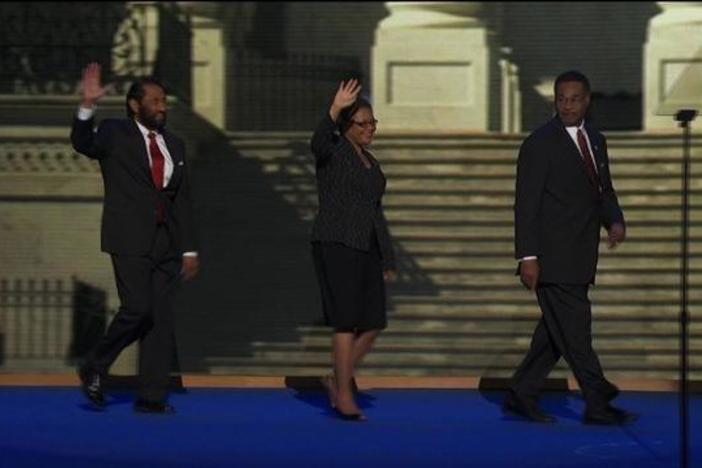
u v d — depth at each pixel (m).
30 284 26.11
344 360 17.11
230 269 27.98
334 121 16.70
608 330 25.03
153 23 32.12
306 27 44.09
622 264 27.59
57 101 26.75
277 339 25.91
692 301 25.83
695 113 14.02
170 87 31.97
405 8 36.91
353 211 16.77
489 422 17.17
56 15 33.38
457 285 27.53
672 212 28.75
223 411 17.92
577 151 16.55
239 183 30.34
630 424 16.97
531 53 42.66
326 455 15.06
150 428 16.61
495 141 31.62
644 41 42.22
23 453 14.99
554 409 18.25
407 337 25.67
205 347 25.84
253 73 38.47
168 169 17.19
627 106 38.47
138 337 17.61
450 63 36.53
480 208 29.92
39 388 19.62
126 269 17.06
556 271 16.48
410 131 33.41
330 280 16.88
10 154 26.39
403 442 15.84
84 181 26.25
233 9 43.66
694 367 23.05
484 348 25.28
